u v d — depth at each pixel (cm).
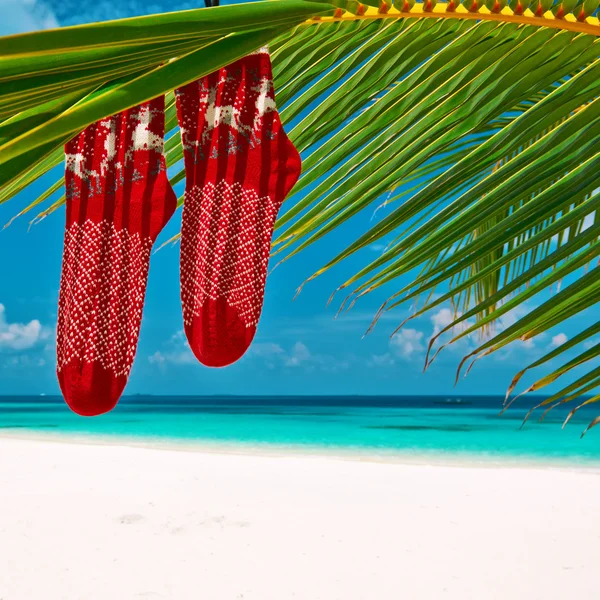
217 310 103
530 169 77
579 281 72
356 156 86
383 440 2283
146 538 591
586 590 453
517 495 840
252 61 102
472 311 75
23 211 108
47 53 39
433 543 584
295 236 93
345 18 80
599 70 76
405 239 81
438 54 81
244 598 433
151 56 47
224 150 104
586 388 71
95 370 104
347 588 457
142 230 104
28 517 675
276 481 951
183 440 2255
